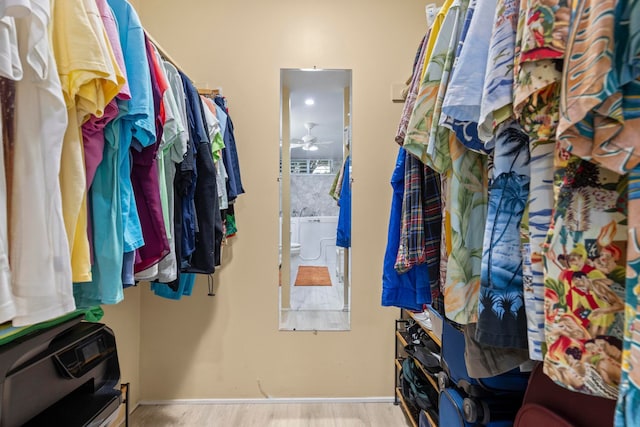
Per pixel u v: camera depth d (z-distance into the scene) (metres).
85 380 0.74
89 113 0.61
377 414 1.55
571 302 0.40
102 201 0.68
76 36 0.57
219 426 1.46
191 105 1.12
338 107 1.78
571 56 0.36
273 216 1.68
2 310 0.47
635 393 0.32
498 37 0.49
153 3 1.64
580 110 0.35
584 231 0.39
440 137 0.68
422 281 0.92
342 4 1.67
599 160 0.35
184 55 1.64
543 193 0.45
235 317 1.66
